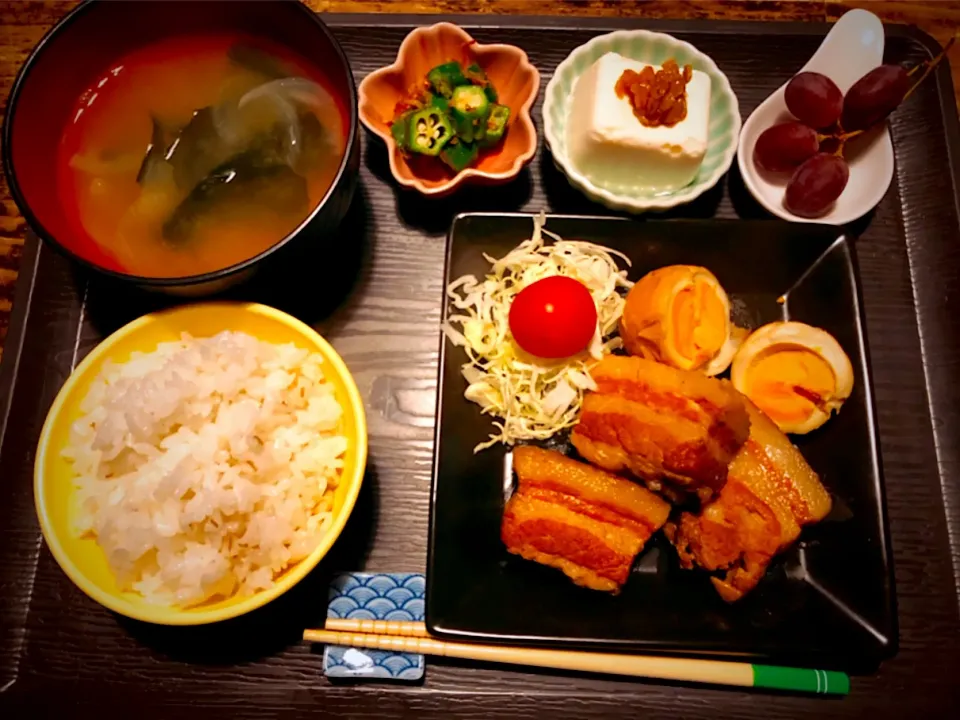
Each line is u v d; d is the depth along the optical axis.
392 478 0.32
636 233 0.34
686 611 0.30
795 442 0.33
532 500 0.30
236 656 0.30
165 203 0.31
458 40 0.35
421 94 0.35
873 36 0.35
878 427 0.33
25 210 0.27
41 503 0.26
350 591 0.31
